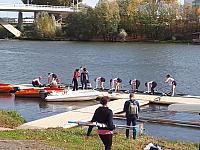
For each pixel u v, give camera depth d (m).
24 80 52.78
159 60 78.81
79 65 69.12
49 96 34.56
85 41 133.00
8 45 114.25
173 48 107.50
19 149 13.65
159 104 32.84
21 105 33.12
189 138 22.36
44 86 40.19
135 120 19.45
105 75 57.53
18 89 38.66
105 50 99.62
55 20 146.75
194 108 12.18
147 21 135.12
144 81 52.56
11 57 82.06
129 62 74.62
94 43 124.44
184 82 51.59
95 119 13.43
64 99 34.62
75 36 136.75
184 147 18.50
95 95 35.56
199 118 27.08
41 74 58.41
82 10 137.75
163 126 25.14
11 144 14.48
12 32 139.62
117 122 25.91
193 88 46.91
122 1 143.12
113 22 133.25
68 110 31.09
